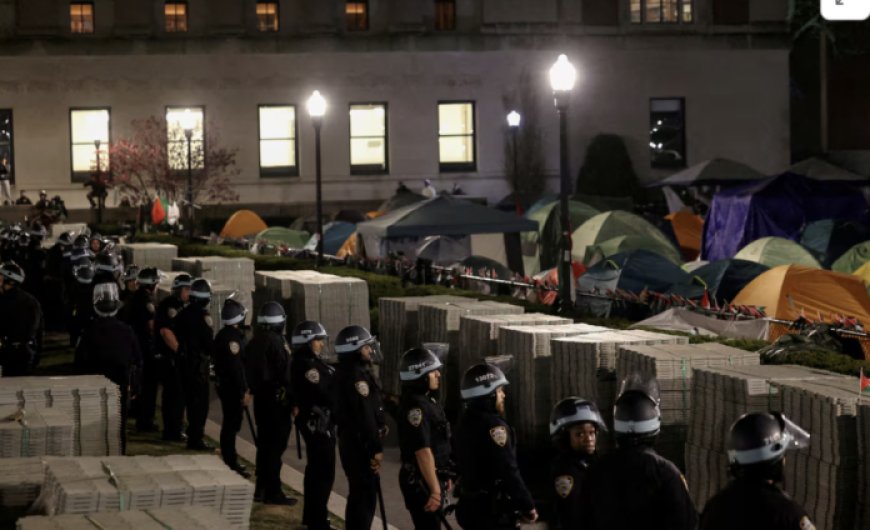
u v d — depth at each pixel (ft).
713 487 38.06
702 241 143.64
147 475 27.61
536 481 46.06
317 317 71.72
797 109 242.99
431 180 205.26
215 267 81.71
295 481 48.01
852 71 228.63
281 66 201.67
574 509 25.95
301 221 165.27
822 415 33.71
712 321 62.54
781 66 217.15
